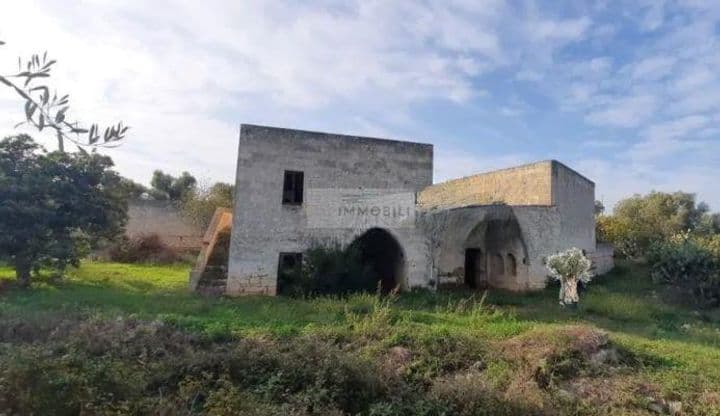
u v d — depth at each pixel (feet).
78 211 54.95
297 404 21.61
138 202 104.37
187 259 95.20
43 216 51.08
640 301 51.13
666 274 60.34
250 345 28.14
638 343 33.32
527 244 64.18
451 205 65.10
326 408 21.80
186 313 38.24
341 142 59.11
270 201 55.77
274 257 55.52
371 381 24.29
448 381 25.62
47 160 54.13
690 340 37.11
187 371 24.52
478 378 26.37
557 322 42.52
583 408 23.63
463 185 82.89
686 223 108.78
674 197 112.78
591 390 25.62
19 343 27.84
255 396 22.25
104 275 66.23
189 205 108.37
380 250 67.31
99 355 26.35
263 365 25.39
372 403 23.12
